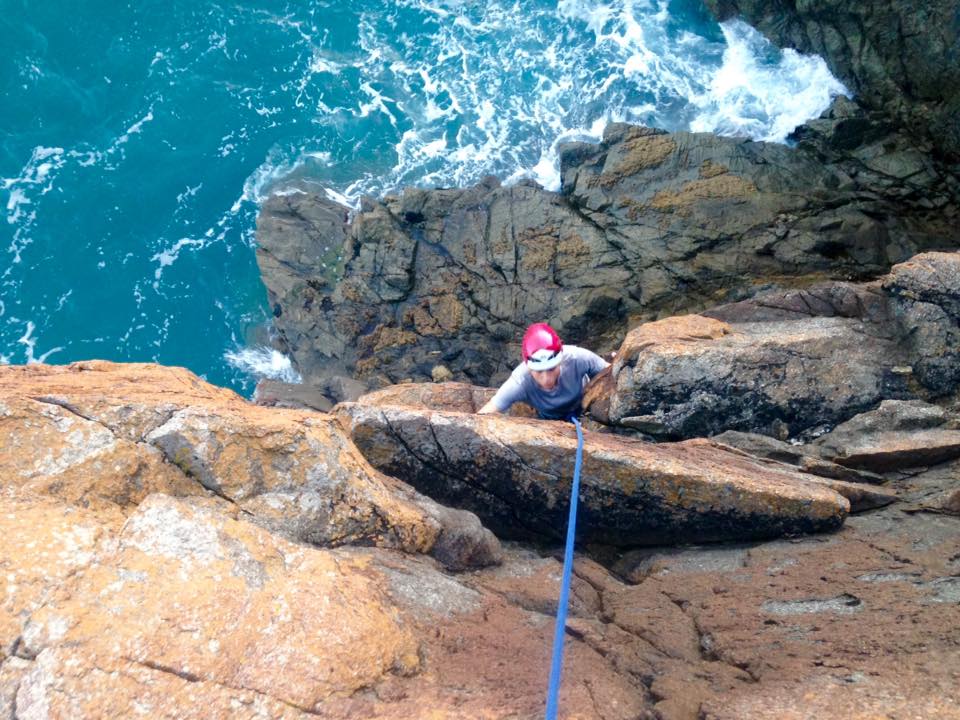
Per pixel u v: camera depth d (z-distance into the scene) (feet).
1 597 9.71
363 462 14.02
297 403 38.32
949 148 41.47
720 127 46.70
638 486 15.30
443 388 23.31
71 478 12.07
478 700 9.94
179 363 43.21
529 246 40.86
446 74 51.37
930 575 13.16
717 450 17.89
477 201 42.57
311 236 44.21
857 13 43.47
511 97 49.90
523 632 11.98
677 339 19.98
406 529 13.39
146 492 12.40
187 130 49.98
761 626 12.21
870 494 16.52
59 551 10.25
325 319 42.01
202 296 45.29
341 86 51.19
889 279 20.07
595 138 47.75
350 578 11.12
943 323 19.42
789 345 19.51
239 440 12.98
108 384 14.83
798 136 44.55
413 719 9.25
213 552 10.56
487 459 15.61
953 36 40.09
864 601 12.59
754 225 39.86
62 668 9.21
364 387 38.58
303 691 9.54
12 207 46.83
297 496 13.00
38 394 12.91
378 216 42.42
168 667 9.44
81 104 50.65
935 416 18.52
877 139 42.68
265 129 49.85
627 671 11.31
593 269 39.99
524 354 18.83
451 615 12.04
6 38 51.96
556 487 15.56
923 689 9.84
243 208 47.50
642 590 14.16
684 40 50.72
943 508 15.98
